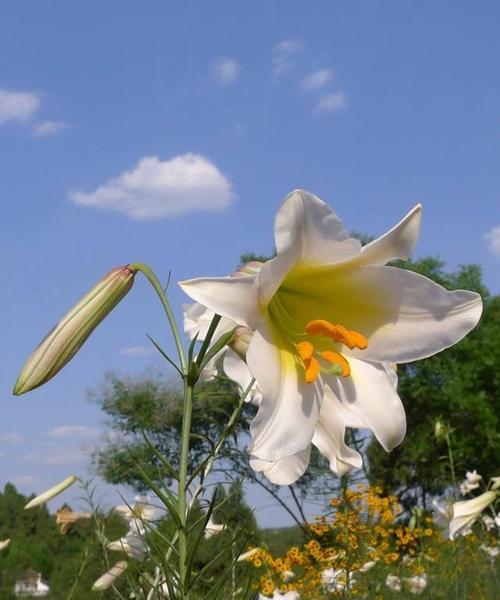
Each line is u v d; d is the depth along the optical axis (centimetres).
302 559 180
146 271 65
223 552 65
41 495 117
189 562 61
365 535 184
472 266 671
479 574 210
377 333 64
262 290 58
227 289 57
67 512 125
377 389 63
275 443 57
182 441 62
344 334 61
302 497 132
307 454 62
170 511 61
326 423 62
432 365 595
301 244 59
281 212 58
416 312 63
